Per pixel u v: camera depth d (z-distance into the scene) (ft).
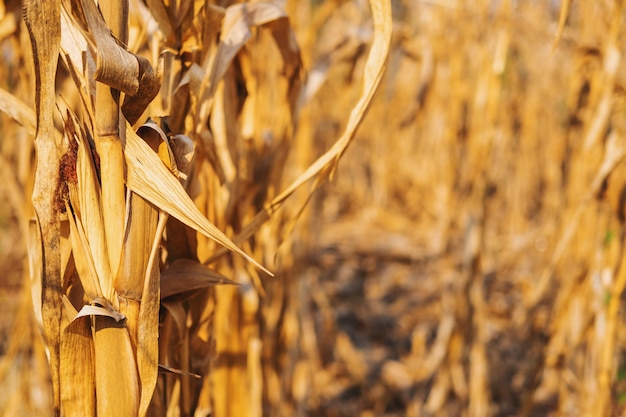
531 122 19.03
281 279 6.29
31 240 2.99
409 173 25.52
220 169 3.50
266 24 4.03
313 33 6.67
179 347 3.31
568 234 6.14
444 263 10.82
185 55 3.22
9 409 7.28
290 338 7.39
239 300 4.99
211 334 3.52
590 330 6.30
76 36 2.60
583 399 6.57
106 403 2.56
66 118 2.67
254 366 5.42
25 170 5.74
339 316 13.76
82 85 2.60
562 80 16.05
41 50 2.42
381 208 24.70
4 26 4.33
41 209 2.54
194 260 3.13
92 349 2.62
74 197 2.61
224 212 4.07
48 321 2.59
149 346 2.61
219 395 4.96
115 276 2.58
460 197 10.49
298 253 7.22
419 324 13.42
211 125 4.06
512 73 15.16
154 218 2.62
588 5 6.89
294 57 4.18
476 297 8.51
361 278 16.44
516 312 12.72
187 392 3.40
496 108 7.84
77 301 2.86
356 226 23.09
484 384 8.46
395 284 16.03
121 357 2.56
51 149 2.52
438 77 12.26
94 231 2.58
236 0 3.82
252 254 4.68
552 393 10.05
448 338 8.86
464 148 10.36
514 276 15.44
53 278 2.59
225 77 4.04
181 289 3.07
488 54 8.01
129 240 2.56
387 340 12.63
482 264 8.50
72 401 2.60
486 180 8.30
